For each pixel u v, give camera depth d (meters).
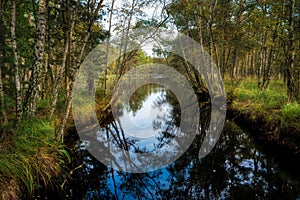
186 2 8.77
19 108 3.55
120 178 3.81
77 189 3.42
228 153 4.69
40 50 3.67
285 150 4.02
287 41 5.82
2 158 2.78
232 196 3.16
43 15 3.62
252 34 8.77
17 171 2.73
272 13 6.17
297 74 6.00
